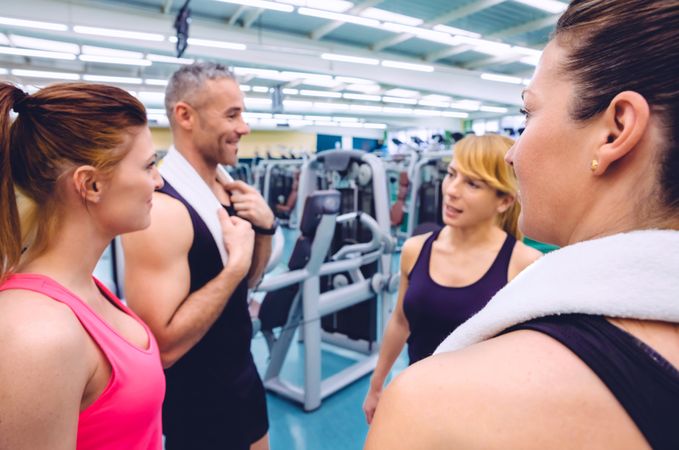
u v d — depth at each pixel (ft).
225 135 4.28
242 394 4.41
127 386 2.26
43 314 1.89
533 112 1.23
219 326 4.16
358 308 11.33
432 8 21.24
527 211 1.29
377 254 10.44
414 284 4.20
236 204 4.82
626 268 0.91
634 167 1.03
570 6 1.14
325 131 61.16
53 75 30.96
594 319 0.90
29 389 1.72
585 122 1.09
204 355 4.08
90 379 2.12
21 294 1.97
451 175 4.17
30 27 19.84
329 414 8.72
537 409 0.84
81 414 2.11
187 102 4.14
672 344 0.87
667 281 0.87
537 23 22.84
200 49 24.00
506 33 24.41
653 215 1.01
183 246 3.64
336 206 8.46
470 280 3.94
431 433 0.89
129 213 2.48
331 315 11.91
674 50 0.94
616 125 1.03
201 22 23.27
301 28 25.40
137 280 3.49
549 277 1.02
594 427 0.83
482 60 32.53
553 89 1.16
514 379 0.88
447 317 3.90
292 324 9.20
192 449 4.18
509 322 1.02
